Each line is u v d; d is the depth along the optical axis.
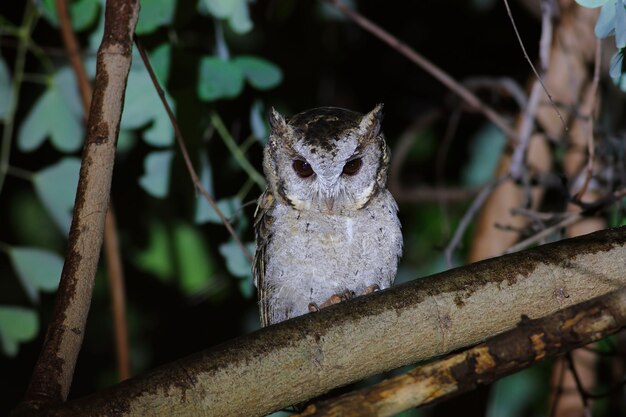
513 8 9.16
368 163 5.69
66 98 6.27
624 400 7.40
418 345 3.77
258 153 7.09
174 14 5.89
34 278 6.09
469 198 8.52
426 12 9.42
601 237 4.00
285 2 7.93
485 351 3.12
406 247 8.59
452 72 9.56
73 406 3.20
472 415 7.47
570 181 6.59
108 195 3.73
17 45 6.30
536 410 8.02
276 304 5.86
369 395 3.05
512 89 7.26
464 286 3.83
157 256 7.84
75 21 5.98
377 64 9.45
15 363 9.01
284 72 8.17
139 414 3.25
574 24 6.98
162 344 8.85
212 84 5.76
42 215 8.34
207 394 3.38
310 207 5.61
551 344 3.10
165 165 6.24
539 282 3.88
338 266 5.67
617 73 4.55
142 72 5.83
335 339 3.65
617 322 3.09
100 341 8.92
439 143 9.30
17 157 8.14
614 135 6.39
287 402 3.58
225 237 7.59
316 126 5.70
